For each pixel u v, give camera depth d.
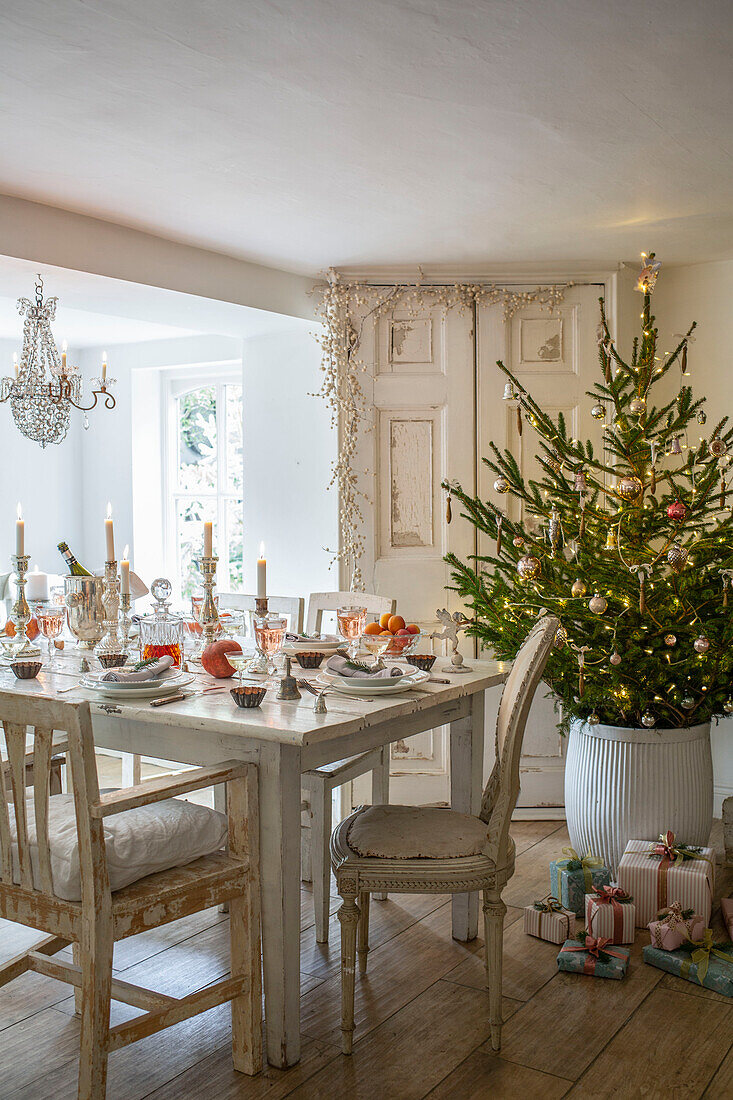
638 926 2.94
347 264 4.05
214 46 2.08
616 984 2.60
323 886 2.85
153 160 2.81
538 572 3.08
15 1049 2.28
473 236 3.63
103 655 2.67
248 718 2.16
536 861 3.56
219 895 2.10
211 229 3.54
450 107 2.41
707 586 3.07
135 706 2.29
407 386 4.11
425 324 4.12
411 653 2.88
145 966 2.70
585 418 4.10
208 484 5.80
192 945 2.84
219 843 2.20
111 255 3.46
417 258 3.96
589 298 4.09
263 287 4.07
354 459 4.12
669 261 4.09
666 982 2.62
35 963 2.15
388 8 1.92
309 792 3.03
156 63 2.17
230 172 2.91
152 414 5.91
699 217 3.40
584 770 3.28
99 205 3.25
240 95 2.34
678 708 3.18
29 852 2.00
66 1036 2.34
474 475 4.11
